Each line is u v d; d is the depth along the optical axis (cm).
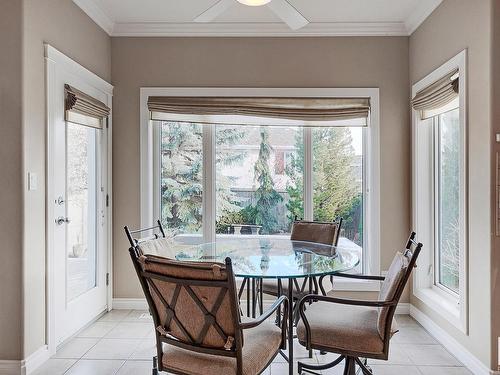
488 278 232
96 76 333
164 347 185
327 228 321
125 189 370
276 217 380
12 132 237
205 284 157
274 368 253
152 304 178
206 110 365
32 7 246
